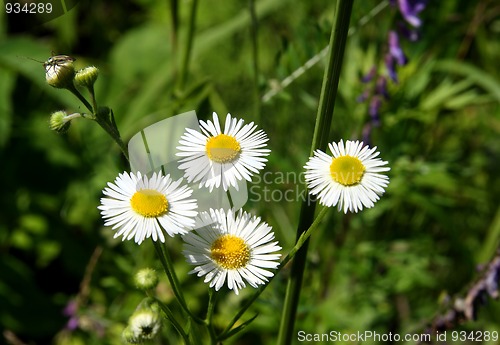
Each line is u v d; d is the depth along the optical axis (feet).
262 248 0.75
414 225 1.52
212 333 0.80
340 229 1.36
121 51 1.83
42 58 1.48
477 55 1.73
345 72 1.43
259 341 1.31
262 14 1.53
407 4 1.22
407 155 1.41
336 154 0.74
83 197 1.53
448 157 1.46
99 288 1.34
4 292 1.47
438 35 1.48
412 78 1.43
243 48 1.78
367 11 1.21
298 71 1.15
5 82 1.66
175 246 1.34
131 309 1.28
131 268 1.20
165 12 1.90
